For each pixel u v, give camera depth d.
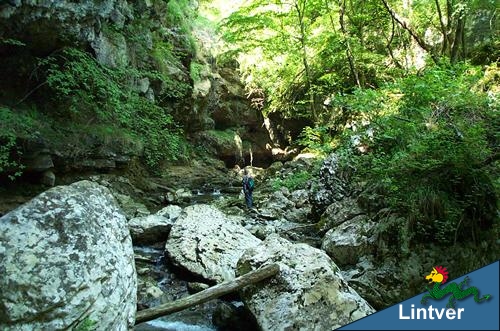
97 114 9.63
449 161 5.02
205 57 18.52
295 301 4.06
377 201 6.09
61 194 3.49
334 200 7.56
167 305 4.11
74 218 3.38
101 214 3.65
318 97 15.62
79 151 8.66
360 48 13.03
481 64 10.23
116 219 3.84
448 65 7.38
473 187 5.07
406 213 5.45
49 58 7.71
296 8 14.20
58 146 8.15
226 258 5.73
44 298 2.92
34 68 8.06
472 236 5.04
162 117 12.16
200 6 21.09
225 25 14.89
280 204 9.70
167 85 13.46
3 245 3.03
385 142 6.60
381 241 5.45
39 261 3.04
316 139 13.25
